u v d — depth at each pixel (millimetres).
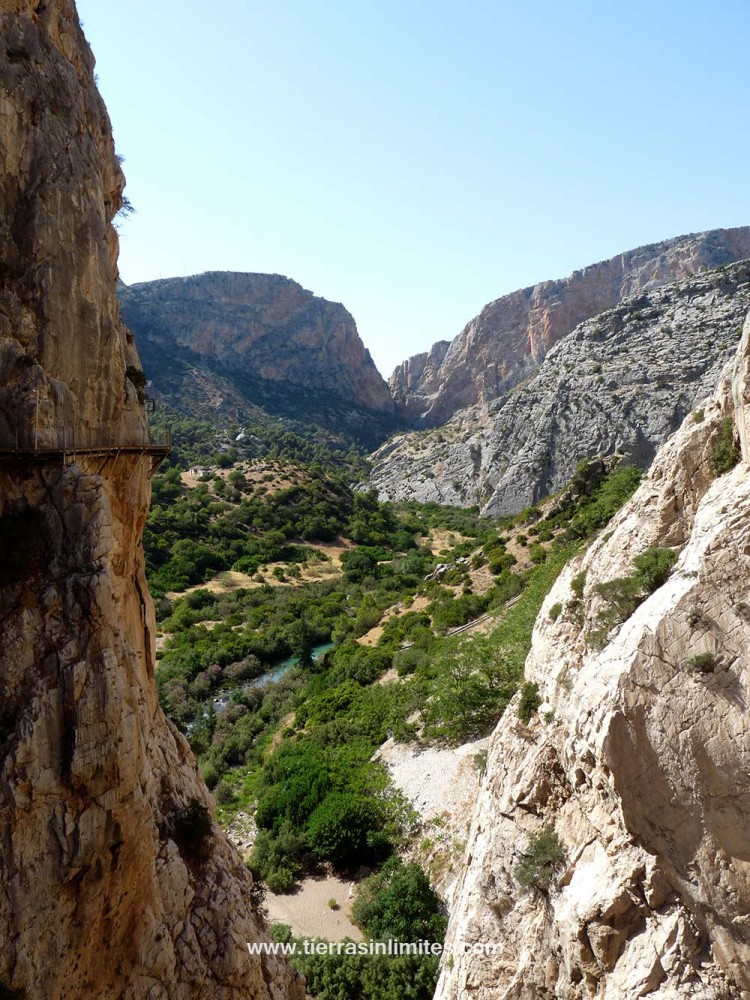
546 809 19438
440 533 129625
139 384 17656
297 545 108188
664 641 15273
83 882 12062
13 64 14023
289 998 17953
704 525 17172
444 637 54781
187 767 18797
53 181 14211
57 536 13023
